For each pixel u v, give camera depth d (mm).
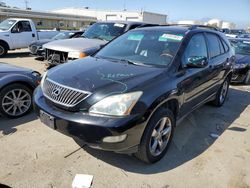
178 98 3438
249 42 9617
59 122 2918
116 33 7742
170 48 3783
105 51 4293
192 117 5020
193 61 3705
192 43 4062
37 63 10578
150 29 4441
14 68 4488
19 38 12820
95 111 2773
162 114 3141
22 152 3369
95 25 8414
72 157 3324
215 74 4750
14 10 35062
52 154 3361
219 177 3141
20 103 4391
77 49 6375
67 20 45688
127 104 2756
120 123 2691
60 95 2992
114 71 3309
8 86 4176
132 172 3113
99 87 2885
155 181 2982
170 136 3490
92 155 3389
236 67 8062
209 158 3543
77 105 2852
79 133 2801
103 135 2713
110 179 2963
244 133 4438
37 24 40250
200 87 4172
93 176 2988
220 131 4453
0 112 4188
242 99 6629
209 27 5184
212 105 5730
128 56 3938
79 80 3047
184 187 2922
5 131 3908
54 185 2805
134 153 3129
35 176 2924
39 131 3953
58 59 6723
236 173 3246
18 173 2955
